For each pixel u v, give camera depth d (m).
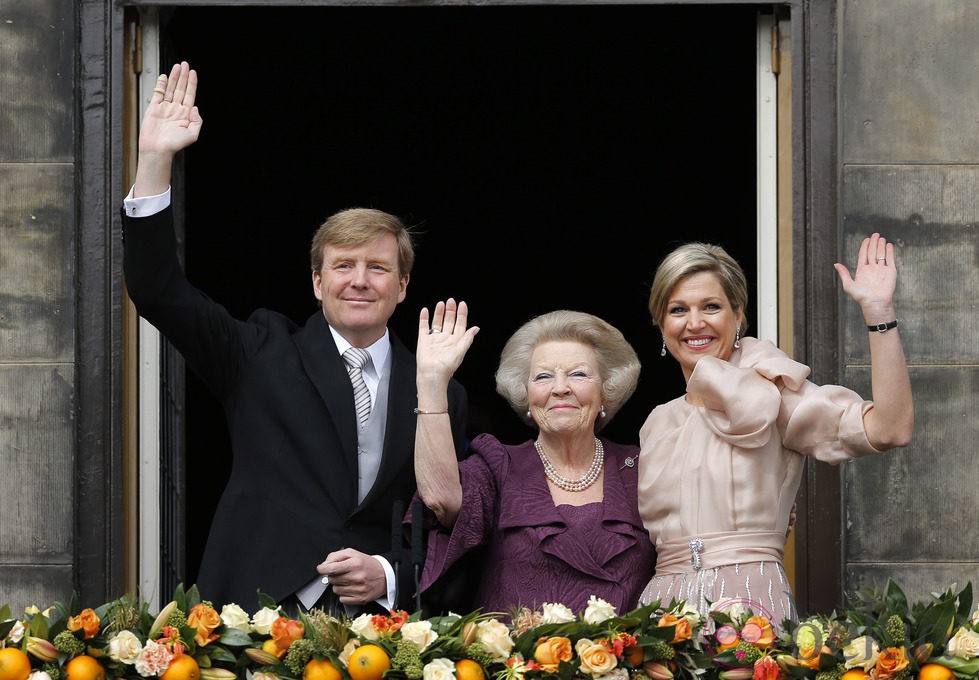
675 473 12.19
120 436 14.88
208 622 10.89
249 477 13.20
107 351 14.93
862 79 15.05
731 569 11.79
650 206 32.06
